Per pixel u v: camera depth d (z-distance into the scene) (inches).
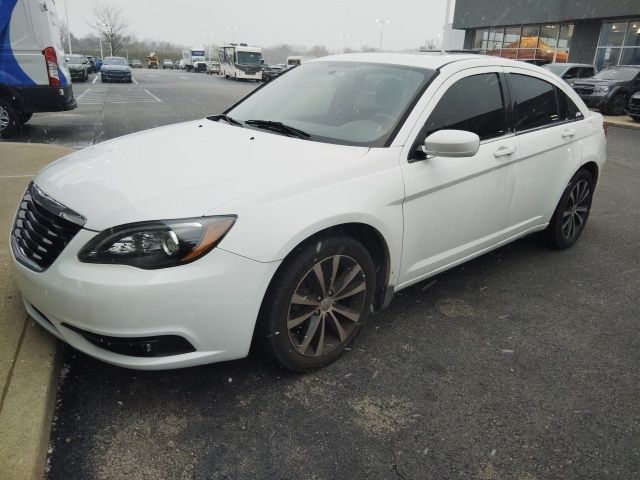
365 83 136.6
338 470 87.5
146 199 93.0
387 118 123.6
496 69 145.6
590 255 185.6
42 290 93.7
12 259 102.3
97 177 102.0
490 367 117.6
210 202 93.1
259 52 1599.4
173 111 580.4
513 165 145.5
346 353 120.0
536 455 92.9
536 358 122.0
